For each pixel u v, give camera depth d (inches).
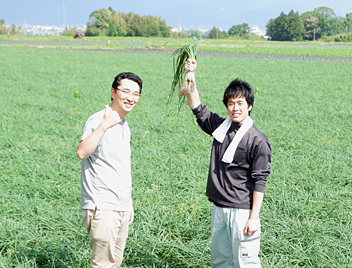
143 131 330.0
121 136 114.1
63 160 257.1
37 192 199.3
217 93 565.3
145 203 191.0
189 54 129.0
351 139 322.3
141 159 259.9
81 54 1327.5
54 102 461.1
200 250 152.9
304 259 150.6
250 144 113.2
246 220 114.6
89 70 836.0
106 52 1466.5
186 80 126.8
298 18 5383.9
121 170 112.8
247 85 115.7
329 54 1596.9
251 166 115.2
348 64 1138.0
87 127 112.4
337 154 280.8
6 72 748.0
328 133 341.1
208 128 129.4
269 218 179.5
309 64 1116.5
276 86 657.6
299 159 270.4
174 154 274.4
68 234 163.9
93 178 110.8
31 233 160.4
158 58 1215.6
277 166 252.2
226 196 115.5
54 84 612.7
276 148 294.7
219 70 912.3
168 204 193.8
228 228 117.0
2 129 323.0
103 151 109.8
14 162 248.2
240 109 114.4
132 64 1000.2
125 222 118.1
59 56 1211.9
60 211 183.3
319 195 207.2
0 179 218.2
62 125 350.3
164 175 229.8
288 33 5418.3
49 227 167.9
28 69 818.2
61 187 210.7
